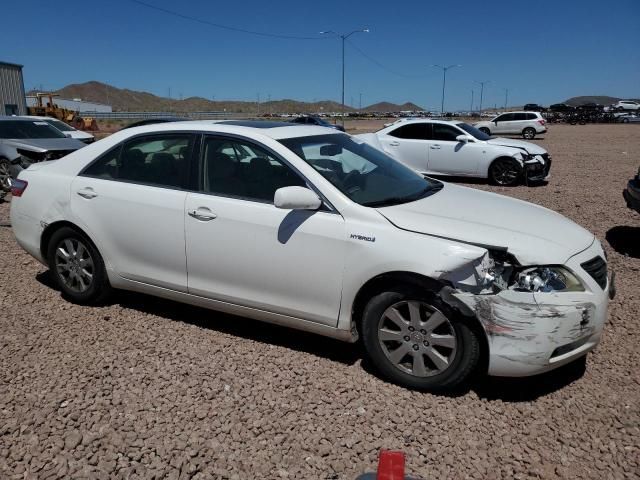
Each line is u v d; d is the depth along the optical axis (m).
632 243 7.13
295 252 3.71
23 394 3.46
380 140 13.70
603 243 7.13
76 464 2.86
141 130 4.46
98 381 3.61
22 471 2.81
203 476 2.79
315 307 3.74
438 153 13.07
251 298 3.96
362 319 3.63
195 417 3.24
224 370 3.76
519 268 3.34
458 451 2.99
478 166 12.68
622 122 59.19
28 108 38.88
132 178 4.42
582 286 3.40
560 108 68.75
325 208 3.68
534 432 3.15
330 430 3.14
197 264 4.11
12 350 4.02
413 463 2.89
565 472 2.84
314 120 33.00
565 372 3.81
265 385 3.58
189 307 4.82
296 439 3.06
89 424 3.17
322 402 3.41
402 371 3.56
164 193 4.20
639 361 3.94
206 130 4.18
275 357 3.95
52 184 4.73
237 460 2.90
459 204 3.99
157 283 4.36
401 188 4.17
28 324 4.46
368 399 3.45
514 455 2.96
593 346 3.55
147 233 4.26
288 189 3.56
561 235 3.65
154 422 3.20
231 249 3.93
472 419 3.27
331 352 4.04
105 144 4.62
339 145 4.38
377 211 3.60
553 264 3.36
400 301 3.47
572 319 3.31
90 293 4.69
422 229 3.46
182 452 2.95
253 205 3.88
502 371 3.35
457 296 3.28
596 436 3.11
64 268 4.81
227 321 4.54
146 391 3.50
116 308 4.78
